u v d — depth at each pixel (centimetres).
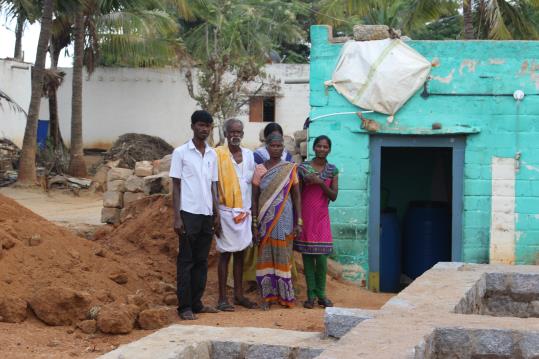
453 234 992
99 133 3188
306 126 1059
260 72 2420
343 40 1009
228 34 2845
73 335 607
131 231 899
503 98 976
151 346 504
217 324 662
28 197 2038
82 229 1086
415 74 973
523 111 973
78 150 2444
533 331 470
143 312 639
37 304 632
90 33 2573
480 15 1986
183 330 551
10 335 582
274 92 3034
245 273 815
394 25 2472
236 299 772
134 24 2503
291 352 510
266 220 760
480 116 978
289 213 762
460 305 572
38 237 732
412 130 980
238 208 742
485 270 709
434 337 478
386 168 1262
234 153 764
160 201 930
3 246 693
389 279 1091
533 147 971
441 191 1246
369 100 977
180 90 3142
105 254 783
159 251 872
